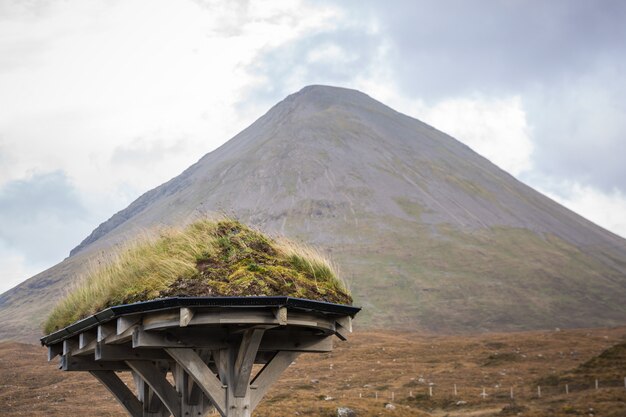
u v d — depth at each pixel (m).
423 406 59.78
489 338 122.88
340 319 9.98
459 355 98.62
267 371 10.14
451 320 178.00
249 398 9.70
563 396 55.00
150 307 9.05
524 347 103.88
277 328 10.09
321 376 81.06
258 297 8.84
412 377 77.69
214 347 9.62
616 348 67.94
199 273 9.75
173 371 11.64
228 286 9.32
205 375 9.60
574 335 121.88
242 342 9.44
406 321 174.88
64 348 12.13
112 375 12.92
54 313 12.89
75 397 67.38
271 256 10.43
